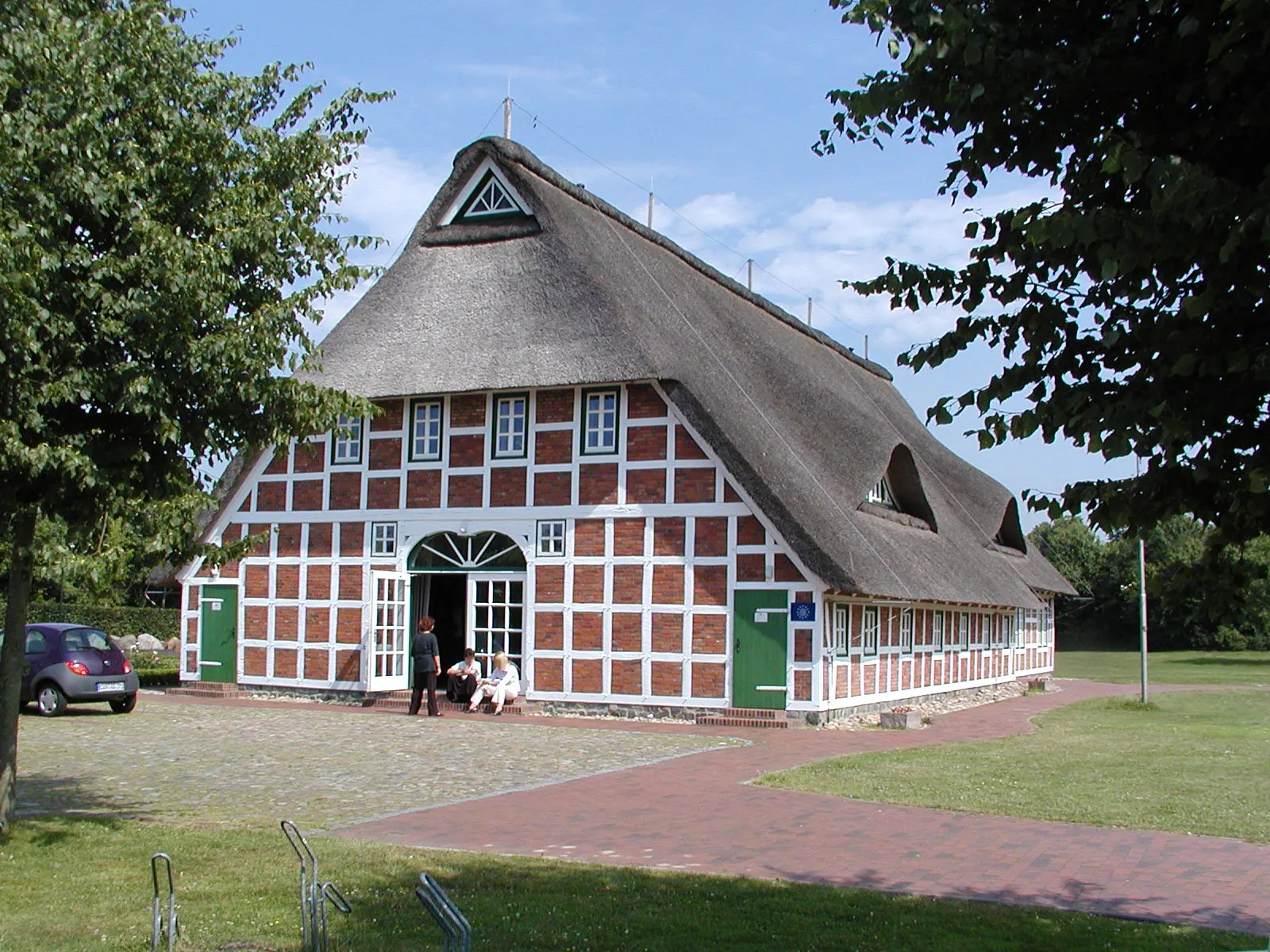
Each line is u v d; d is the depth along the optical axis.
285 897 7.99
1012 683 33.91
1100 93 5.22
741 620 20.20
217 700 23.47
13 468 8.48
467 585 22.73
